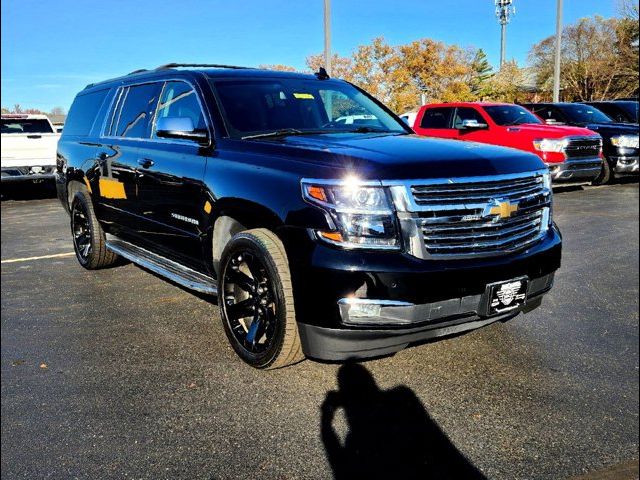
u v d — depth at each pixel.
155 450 2.78
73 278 5.96
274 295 3.31
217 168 3.87
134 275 6.02
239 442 2.84
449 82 37.72
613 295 5.08
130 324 4.50
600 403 3.17
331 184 3.08
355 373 3.56
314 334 3.16
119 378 3.55
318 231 3.09
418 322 3.07
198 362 3.76
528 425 2.96
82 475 2.59
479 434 2.89
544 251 3.54
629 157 12.62
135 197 4.95
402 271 3.00
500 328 4.29
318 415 3.08
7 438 2.89
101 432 2.94
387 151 3.36
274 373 3.57
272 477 2.56
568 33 40.94
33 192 15.23
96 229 6.00
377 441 2.83
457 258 3.16
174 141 4.57
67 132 6.76
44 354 3.95
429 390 3.34
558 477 2.54
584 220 8.72
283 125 4.38
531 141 10.82
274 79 4.82
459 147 3.56
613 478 2.52
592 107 14.48
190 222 4.18
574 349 3.90
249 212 3.48
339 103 4.89
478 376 3.51
